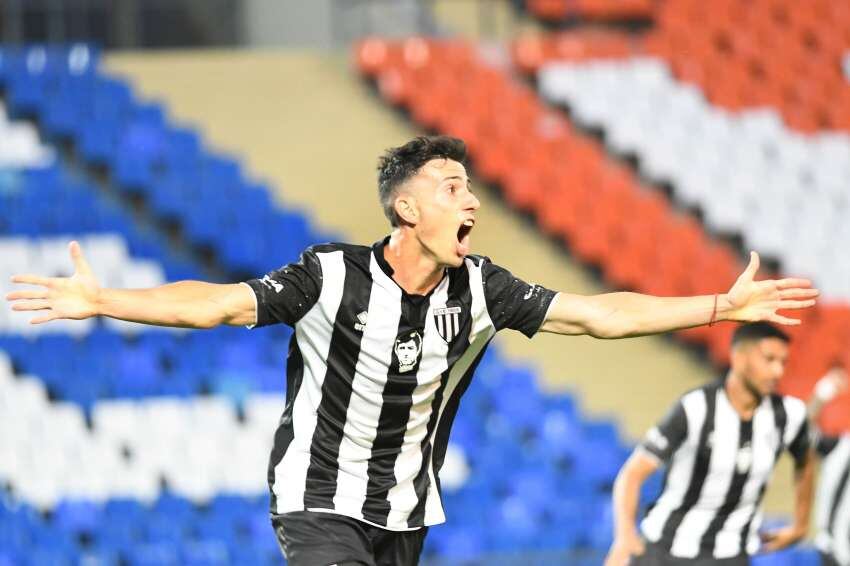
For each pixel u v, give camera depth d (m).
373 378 13.17
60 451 36.75
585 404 44.06
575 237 49.28
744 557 20.69
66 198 46.00
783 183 53.44
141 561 32.28
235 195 48.06
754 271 13.12
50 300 11.98
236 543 33.31
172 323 12.33
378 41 56.41
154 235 47.09
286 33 62.31
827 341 47.62
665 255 49.06
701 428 20.02
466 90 54.62
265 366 40.72
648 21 63.16
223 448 37.34
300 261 13.10
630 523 20.02
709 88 56.97
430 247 12.98
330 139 52.59
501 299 13.44
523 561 32.81
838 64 60.44
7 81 50.72
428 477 13.93
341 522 13.41
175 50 60.81
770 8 62.69
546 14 62.91
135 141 49.44
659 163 52.97
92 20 59.78
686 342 46.84
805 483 21.41
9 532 32.47
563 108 55.03
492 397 41.41
